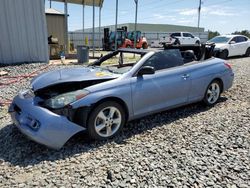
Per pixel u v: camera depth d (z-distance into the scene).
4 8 10.65
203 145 3.73
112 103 3.91
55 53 15.57
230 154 3.47
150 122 4.70
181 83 4.83
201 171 3.06
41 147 3.70
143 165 3.19
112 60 5.27
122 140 3.95
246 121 4.71
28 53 11.56
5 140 3.95
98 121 3.85
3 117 4.96
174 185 2.80
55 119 3.46
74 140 3.93
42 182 2.88
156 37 44.62
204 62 5.48
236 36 15.72
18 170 3.13
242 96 6.45
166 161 3.29
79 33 36.03
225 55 14.80
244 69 10.59
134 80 4.20
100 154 3.50
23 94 4.15
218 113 5.20
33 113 3.55
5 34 10.85
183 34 29.77
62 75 4.16
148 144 3.79
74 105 3.56
